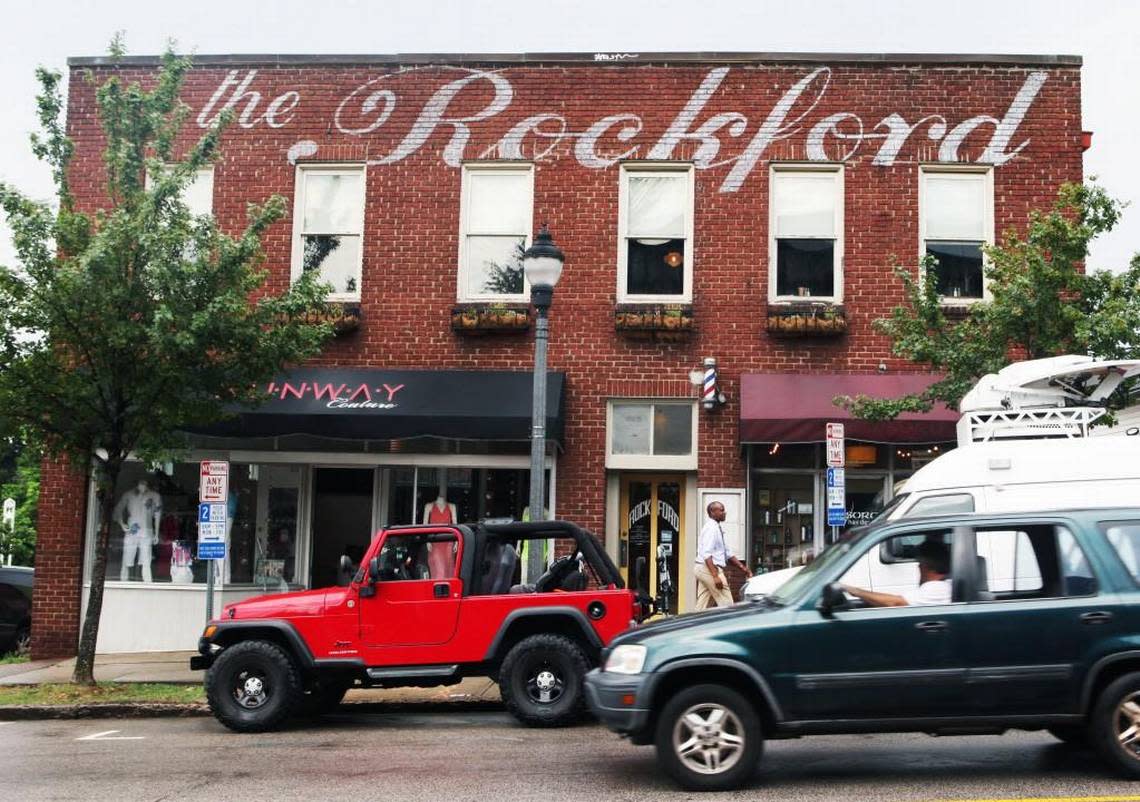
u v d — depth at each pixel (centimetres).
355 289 1645
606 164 1630
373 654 1022
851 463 1570
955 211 1602
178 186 1277
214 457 1599
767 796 693
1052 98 1603
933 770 768
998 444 990
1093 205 1307
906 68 1616
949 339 1361
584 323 1603
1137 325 1232
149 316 1250
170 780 780
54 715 1152
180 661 1498
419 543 1052
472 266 1636
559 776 770
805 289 1603
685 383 1584
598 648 1015
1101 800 660
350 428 1488
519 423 1480
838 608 719
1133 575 716
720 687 714
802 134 1614
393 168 1650
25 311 1240
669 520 1605
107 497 1296
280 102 1669
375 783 755
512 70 1652
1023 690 702
